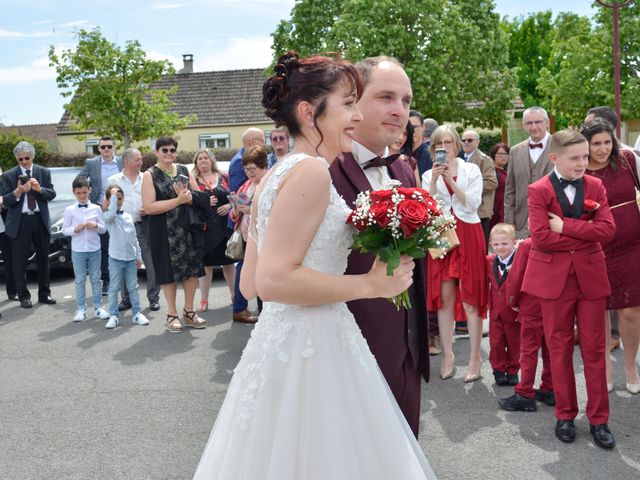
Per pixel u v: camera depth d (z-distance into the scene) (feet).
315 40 92.02
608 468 12.59
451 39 79.61
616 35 44.75
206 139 122.11
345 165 9.16
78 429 15.28
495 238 16.69
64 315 27.07
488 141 91.76
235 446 7.52
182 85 127.13
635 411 15.19
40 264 29.25
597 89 93.76
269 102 7.81
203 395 17.26
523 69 156.66
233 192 22.94
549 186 13.58
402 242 7.22
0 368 20.22
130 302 27.78
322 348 7.46
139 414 16.07
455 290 17.90
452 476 12.46
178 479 12.73
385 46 79.25
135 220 27.22
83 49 82.99
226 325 24.53
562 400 13.83
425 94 80.79
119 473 13.05
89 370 19.69
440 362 19.51
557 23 105.81
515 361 17.15
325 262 7.39
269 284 6.89
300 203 6.91
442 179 17.81
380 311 9.05
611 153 15.70
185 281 24.00
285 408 7.30
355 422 7.42
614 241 15.51
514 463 12.91
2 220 29.50
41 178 29.53
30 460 13.74
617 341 19.84
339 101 7.63
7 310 28.32
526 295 15.10
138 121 87.10
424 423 14.99
